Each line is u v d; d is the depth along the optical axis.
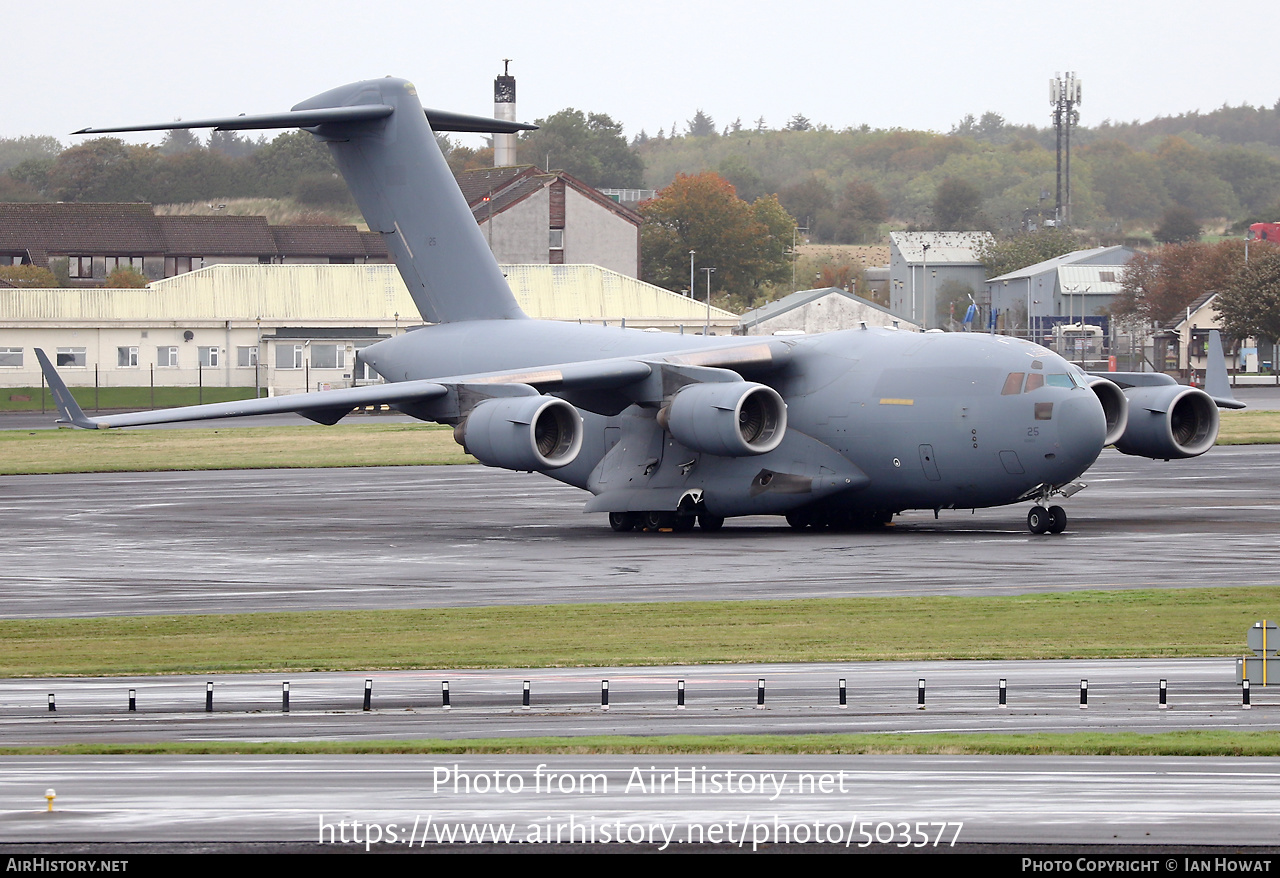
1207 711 53.06
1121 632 70.50
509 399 113.06
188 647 70.75
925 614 76.69
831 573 94.00
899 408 115.50
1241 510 127.38
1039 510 113.56
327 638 72.94
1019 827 38.41
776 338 125.25
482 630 74.38
